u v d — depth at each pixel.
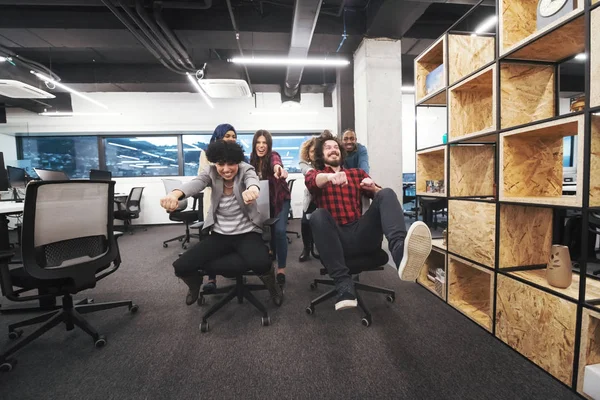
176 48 3.30
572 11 0.95
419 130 6.46
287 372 1.09
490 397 0.94
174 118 5.47
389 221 1.22
